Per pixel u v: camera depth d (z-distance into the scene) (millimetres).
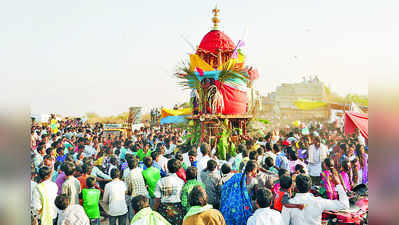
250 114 12375
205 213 3729
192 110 11773
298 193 4188
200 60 11852
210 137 10922
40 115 16281
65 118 17781
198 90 11359
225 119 11211
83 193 5523
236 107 11555
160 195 5453
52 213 4863
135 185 6047
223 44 12547
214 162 5699
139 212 3748
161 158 7480
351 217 4625
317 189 6152
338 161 8188
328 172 5414
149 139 12828
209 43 12680
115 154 9430
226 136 10867
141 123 18812
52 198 4871
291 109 30328
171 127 15758
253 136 13008
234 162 7727
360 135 9961
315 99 31062
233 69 11172
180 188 5406
